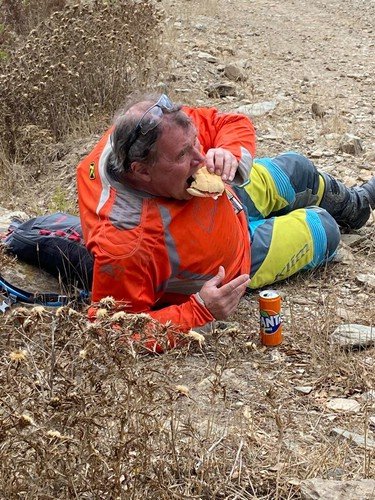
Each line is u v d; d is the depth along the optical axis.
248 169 3.37
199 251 3.21
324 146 5.19
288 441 2.89
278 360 3.25
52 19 5.88
